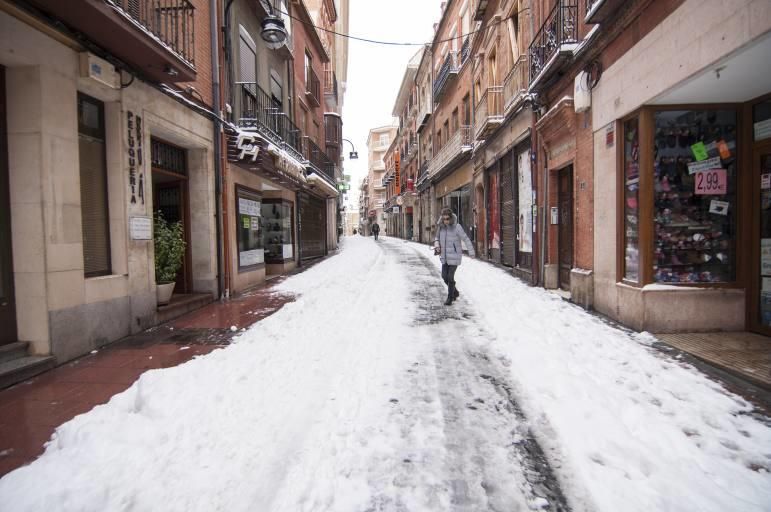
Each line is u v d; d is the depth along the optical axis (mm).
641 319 5020
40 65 4270
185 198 8055
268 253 13195
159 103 6359
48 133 4348
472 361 4246
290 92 14906
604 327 5379
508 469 2418
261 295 8805
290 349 4617
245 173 9883
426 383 3664
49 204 4336
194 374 3775
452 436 2777
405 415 3064
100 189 5387
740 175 4945
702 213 5121
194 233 8094
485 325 5715
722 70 4043
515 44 11078
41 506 2096
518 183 11023
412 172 35469
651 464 2379
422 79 27719
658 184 5137
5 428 3006
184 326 6082
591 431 2750
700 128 5102
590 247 6629
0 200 4215
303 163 14469
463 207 18844
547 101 8562
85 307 4785
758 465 2375
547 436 2779
